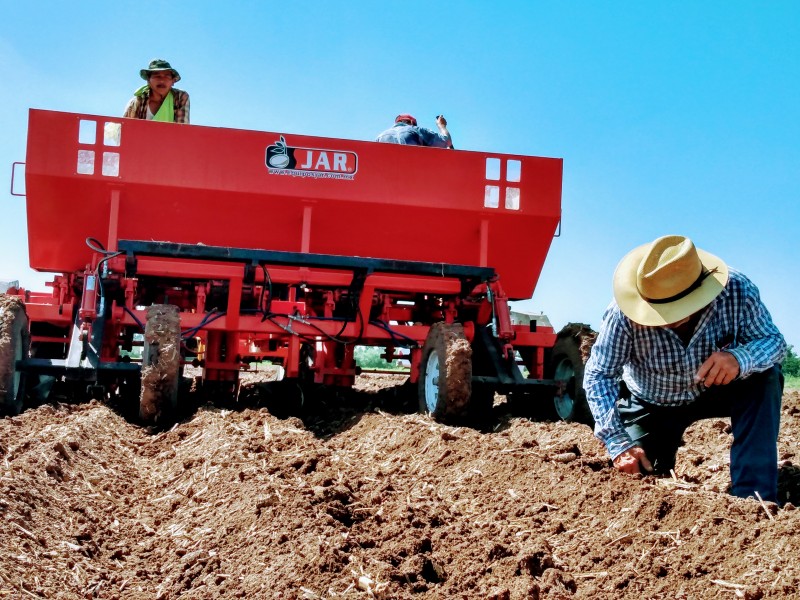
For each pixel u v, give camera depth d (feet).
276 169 26.71
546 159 28.37
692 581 10.18
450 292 24.06
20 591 9.68
